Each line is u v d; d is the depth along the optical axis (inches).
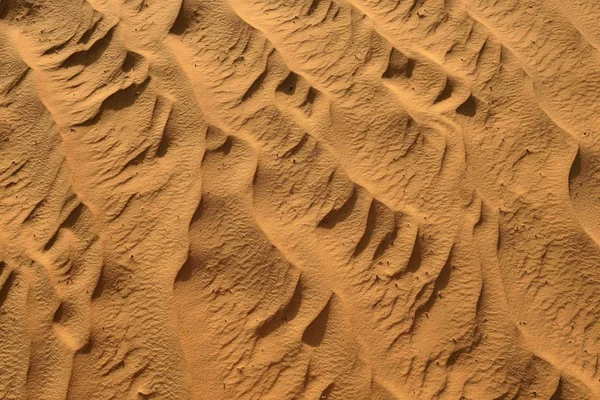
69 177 90.4
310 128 93.7
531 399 70.9
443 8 108.1
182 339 76.4
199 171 89.7
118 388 73.6
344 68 101.0
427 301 77.4
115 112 97.3
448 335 75.2
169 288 79.7
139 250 82.9
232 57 103.5
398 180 87.6
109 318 77.9
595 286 77.0
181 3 111.2
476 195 85.3
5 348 76.6
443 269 79.5
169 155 91.7
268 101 97.3
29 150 93.9
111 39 107.7
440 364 73.6
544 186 85.2
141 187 88.7
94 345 76.2
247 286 79.7
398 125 93.3
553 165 87.1
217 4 110.7
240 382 73.6
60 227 85.5
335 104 96.3
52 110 98.4
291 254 81.7
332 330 76.2
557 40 101.4
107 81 101.8
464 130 91.8
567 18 104.0
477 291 77.7
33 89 101.7
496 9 107.0
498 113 93.2
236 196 87.0
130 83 100.9
